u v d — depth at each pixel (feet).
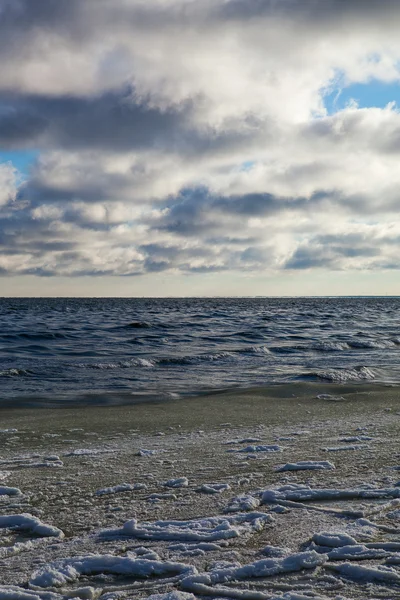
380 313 236.63
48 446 23.39
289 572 10.17
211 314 209.67
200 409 33.58
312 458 20.02
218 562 10.65
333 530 12.35
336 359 64.49
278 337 97.55
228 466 19.10
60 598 9.30
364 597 9.11
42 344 82.28
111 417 30.81
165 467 19.11
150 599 9.09
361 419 29.55
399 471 17.74
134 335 100.83
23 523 13.30
